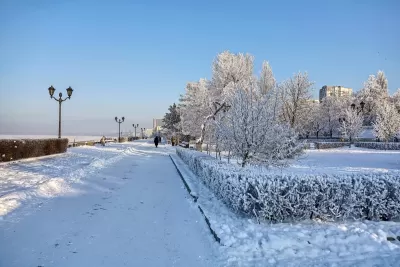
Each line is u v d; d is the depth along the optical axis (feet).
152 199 31.63
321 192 23.13
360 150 139.03
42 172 46.01
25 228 21.30
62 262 16.43
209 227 22.06
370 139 224.94
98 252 17.88
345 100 282.77
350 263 16.47
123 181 42.93
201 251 18.34
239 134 38.27
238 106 39.50
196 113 139.85
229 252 17.58
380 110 189.37
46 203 28.50
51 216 24.35
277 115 40.78
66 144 88.12
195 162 48.06
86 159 69.72
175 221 24.14
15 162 58.44
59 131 88.07
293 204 22.84
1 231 20.53
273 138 38.11
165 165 67.26
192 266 16.33
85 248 18.37
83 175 45.96
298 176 23.70
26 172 45.60
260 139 37.88
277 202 22.72
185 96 198.49
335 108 275.80
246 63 134.31
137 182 42.37
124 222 23.57
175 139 182.09
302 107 162.81
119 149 115.44
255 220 22.99
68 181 39.70
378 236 19.72
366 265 16.20
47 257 16.96
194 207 28.14
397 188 23.61
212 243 19.33
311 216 23.27
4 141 57.21
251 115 38.14
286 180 23.44
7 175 42.04
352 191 23.30
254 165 37.63
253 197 22.79
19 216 23.91
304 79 161.48
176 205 29.30
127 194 33.83
